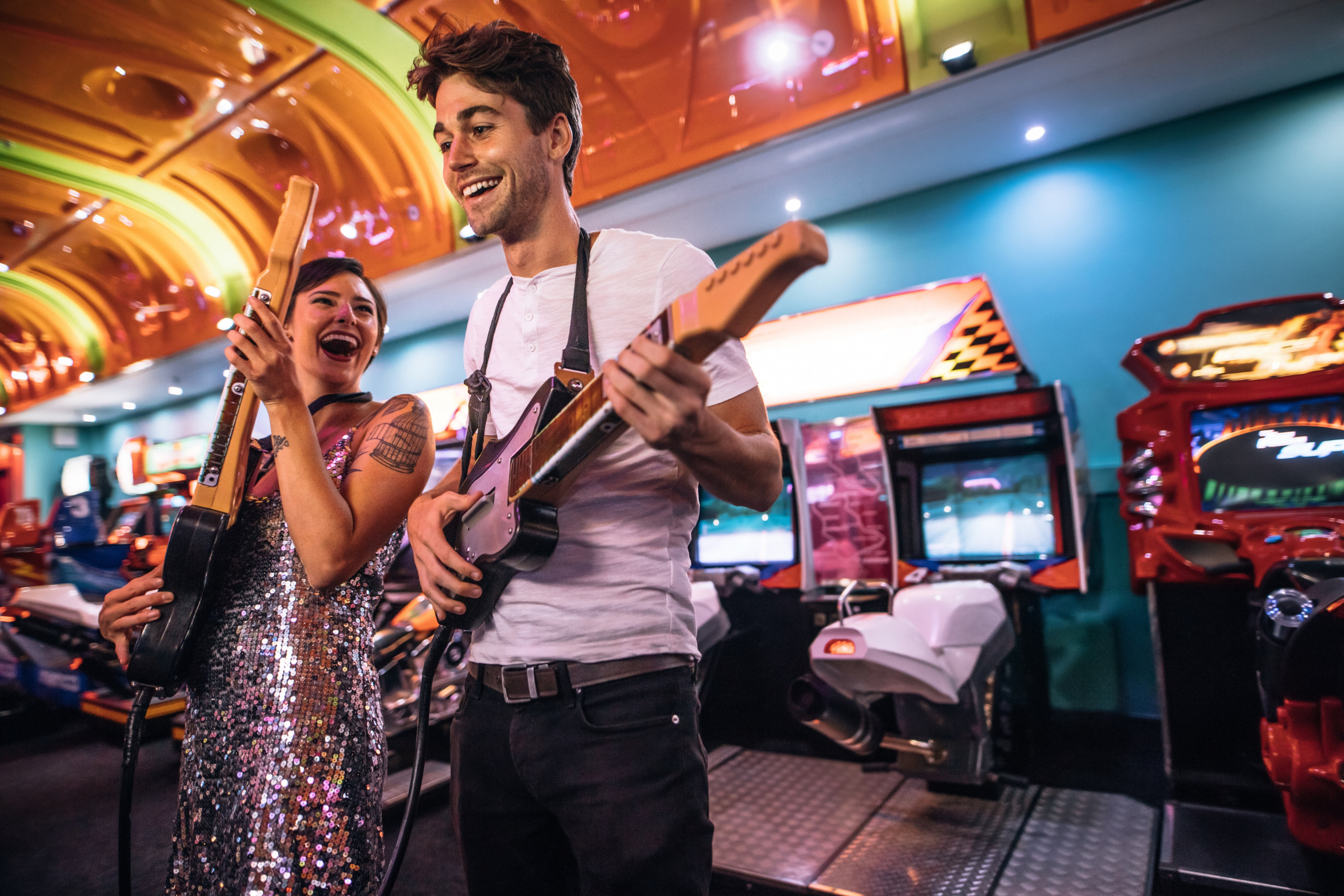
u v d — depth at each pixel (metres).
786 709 3.67
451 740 1.07
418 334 7.09
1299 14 3.08
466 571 0.89
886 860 2.25
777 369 4.41
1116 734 3.52
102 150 5.42
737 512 4.21
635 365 0.60
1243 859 2.12
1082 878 2.09
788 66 3.83
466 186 1.04
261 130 5.35
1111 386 3.99
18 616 4.29
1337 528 2.39
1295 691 1.96
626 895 0.86
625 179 4.39
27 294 8.27
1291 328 2.64
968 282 3.58
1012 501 3.48
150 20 4.16
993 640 2.57
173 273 7.12
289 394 1.04
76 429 11.12
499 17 4.09
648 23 4.00
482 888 1.01
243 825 1.03
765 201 4.62
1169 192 3.89
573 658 0.91
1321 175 3.57
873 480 4.01
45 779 3.70
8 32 4.20
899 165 4.24
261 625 1.10
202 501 1.10
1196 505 2.71
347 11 4.07
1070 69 3.43
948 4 3.50
